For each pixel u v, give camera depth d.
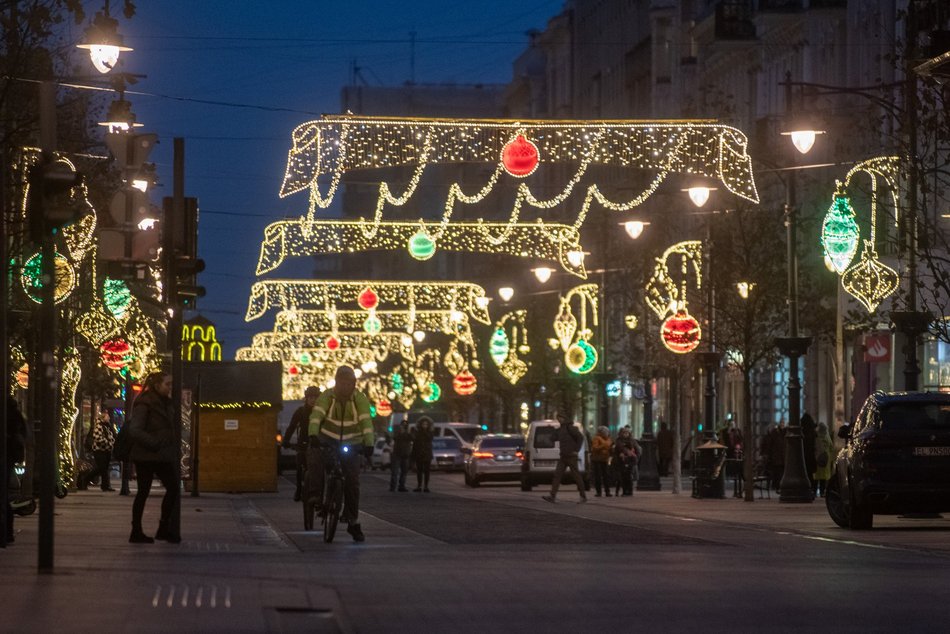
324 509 24.78
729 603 15.05
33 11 24.20
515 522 31.80
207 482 51.75
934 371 49.62
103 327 41.44
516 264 108.94
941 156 42.41
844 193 38.84
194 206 24.19
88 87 29.61
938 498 28.34
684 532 27.88
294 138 35.09
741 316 46.44
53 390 16.70
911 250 36.06
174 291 24.00
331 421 24.78
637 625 13.40
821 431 46.88
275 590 15.16
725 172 41.06
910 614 14.18
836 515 29.94
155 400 23.36
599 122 36.38
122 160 24.80
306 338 110.88
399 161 35.84
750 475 43.38
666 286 51.56
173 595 14.47
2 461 20.81
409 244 50.25
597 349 71.44
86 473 47.88
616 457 49.94
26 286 29.22
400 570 18.55
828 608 14.65
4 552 20.03
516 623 13.55
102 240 24.09
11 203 28.28
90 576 16.22
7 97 25.81
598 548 23.08
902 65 37.75
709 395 48.50
